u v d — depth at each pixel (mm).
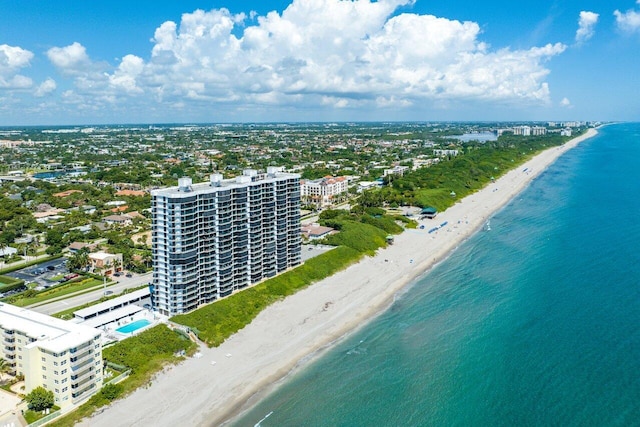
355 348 158375
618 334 156875
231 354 153875
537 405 123188
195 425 120625
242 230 192250
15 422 116375
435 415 122250
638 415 116625
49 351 121562
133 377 136750
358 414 124000
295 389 135750
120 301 179750
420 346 157375
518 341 156125
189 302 173625
